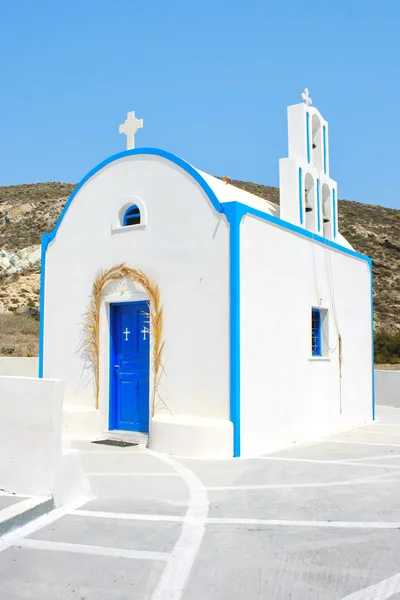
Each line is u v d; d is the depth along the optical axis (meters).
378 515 5.89
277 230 10.48
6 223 55.41
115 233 10.59
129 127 11.23
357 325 14.09
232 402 8.94
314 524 5.57
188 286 9.56
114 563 4.56
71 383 10.97
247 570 4.46
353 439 11.18
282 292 10.52
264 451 9.50
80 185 11.20
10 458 6.04
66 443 9.82
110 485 6.95
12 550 4.77
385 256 48.16
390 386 17.83
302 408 10.99
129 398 10.50
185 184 9.76
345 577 4.35
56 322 11.31
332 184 13.65
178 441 8.87
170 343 9.66
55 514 5.71
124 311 10.69
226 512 5.93
